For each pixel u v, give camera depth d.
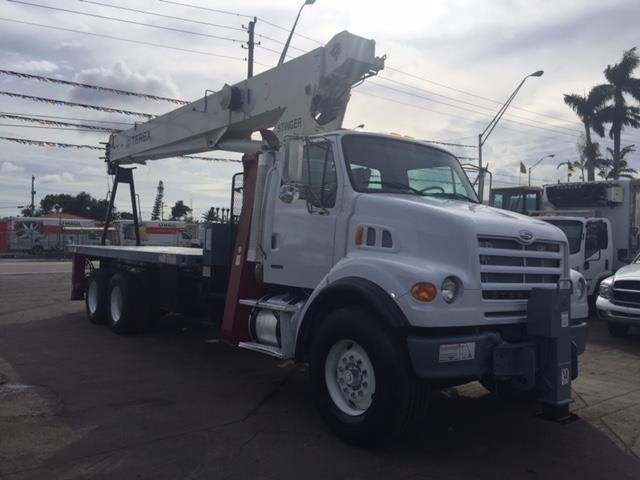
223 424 5.53
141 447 4.93
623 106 39.62
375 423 4.74
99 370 7.49
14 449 4.84
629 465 4.78
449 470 4.60
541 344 4.93
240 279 6.69
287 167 6.01
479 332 4.84
